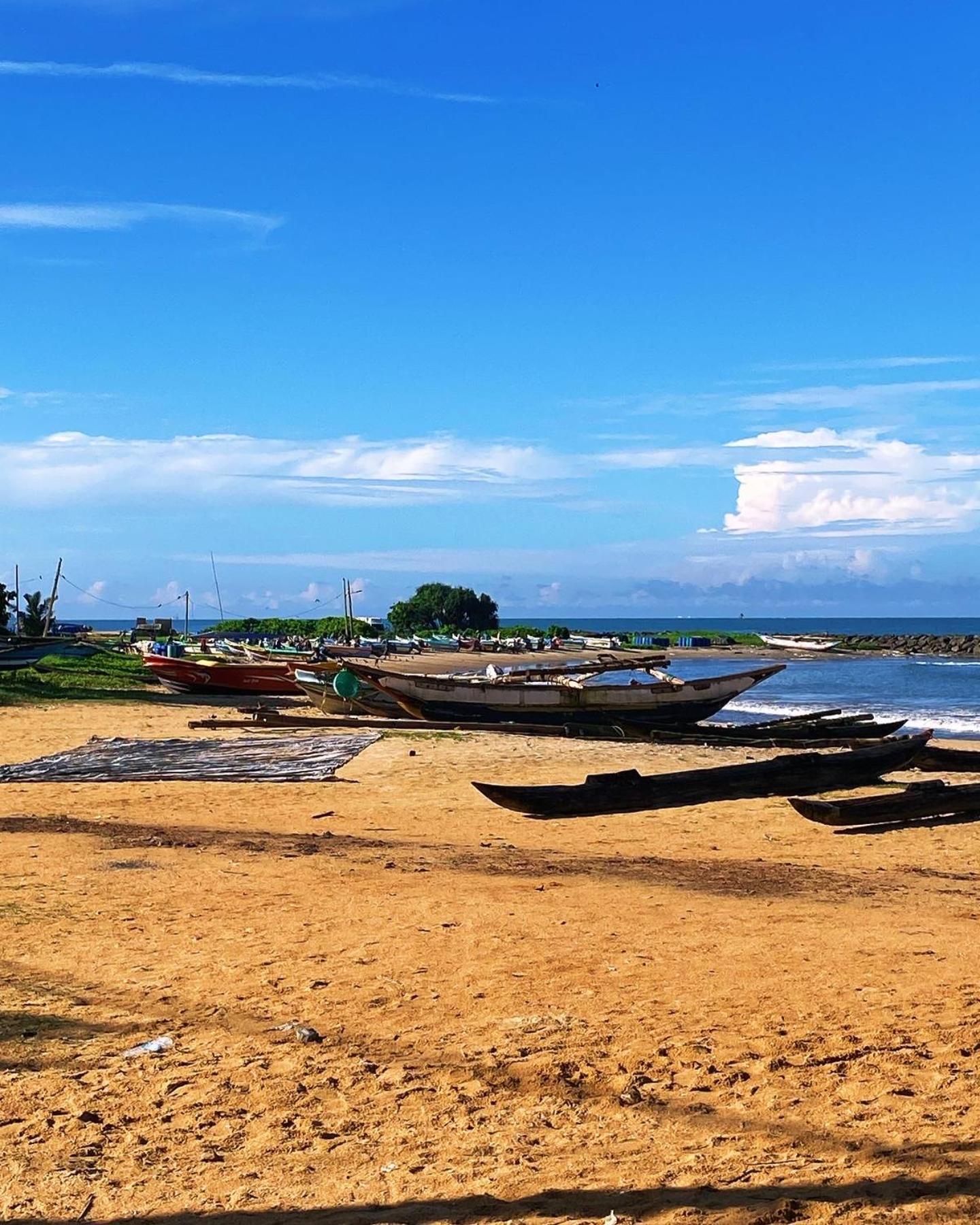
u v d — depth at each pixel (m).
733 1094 5.27
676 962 7.77
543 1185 4.37
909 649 131.75
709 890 10.74
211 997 7.12
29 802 16.92
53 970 7.75
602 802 9.09
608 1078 5.57
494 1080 5.60
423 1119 5.16
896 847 13.91
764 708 47.50
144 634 104.06
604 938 8.53
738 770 9.32
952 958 7.70
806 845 14.03
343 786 19.03
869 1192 4.03
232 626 134.00
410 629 141.88
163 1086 5.65
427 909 9.62
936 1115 4.80
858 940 8.38
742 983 7.18
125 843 13.20
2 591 57.44
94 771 20.30
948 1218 3.76
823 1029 6.15
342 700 32.66
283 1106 5.37
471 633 134.50
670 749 25.27
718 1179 4.30
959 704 49.72
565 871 11.77
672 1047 5.95
